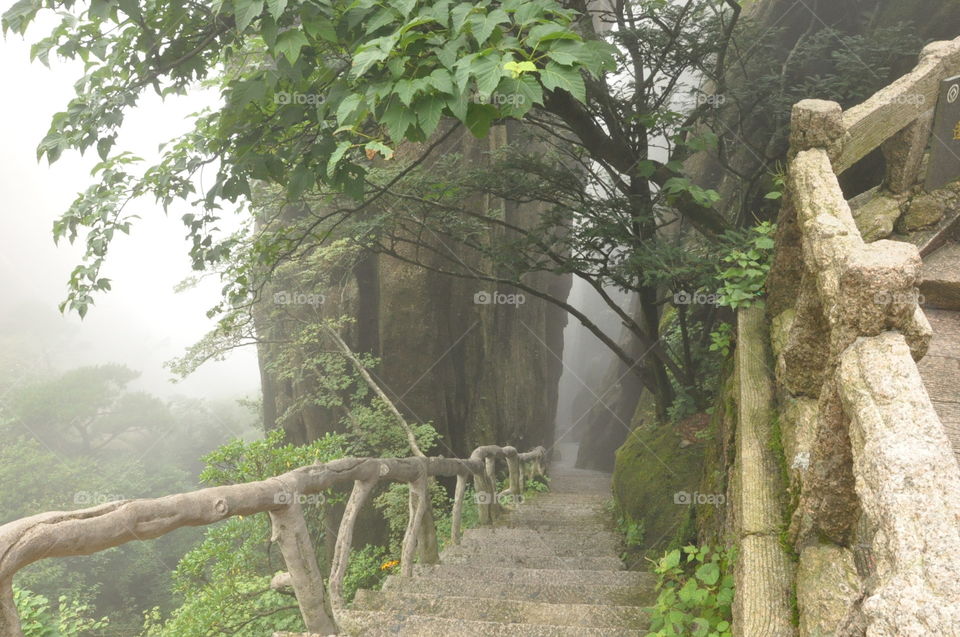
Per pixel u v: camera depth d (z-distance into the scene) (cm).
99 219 465
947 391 258
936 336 294
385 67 340
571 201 846
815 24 1048
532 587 448
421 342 1625
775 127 848
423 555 550
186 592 689
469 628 338
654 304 910
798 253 366
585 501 1157
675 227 1166
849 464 195
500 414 1755
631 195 765
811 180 294
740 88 829
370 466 416
